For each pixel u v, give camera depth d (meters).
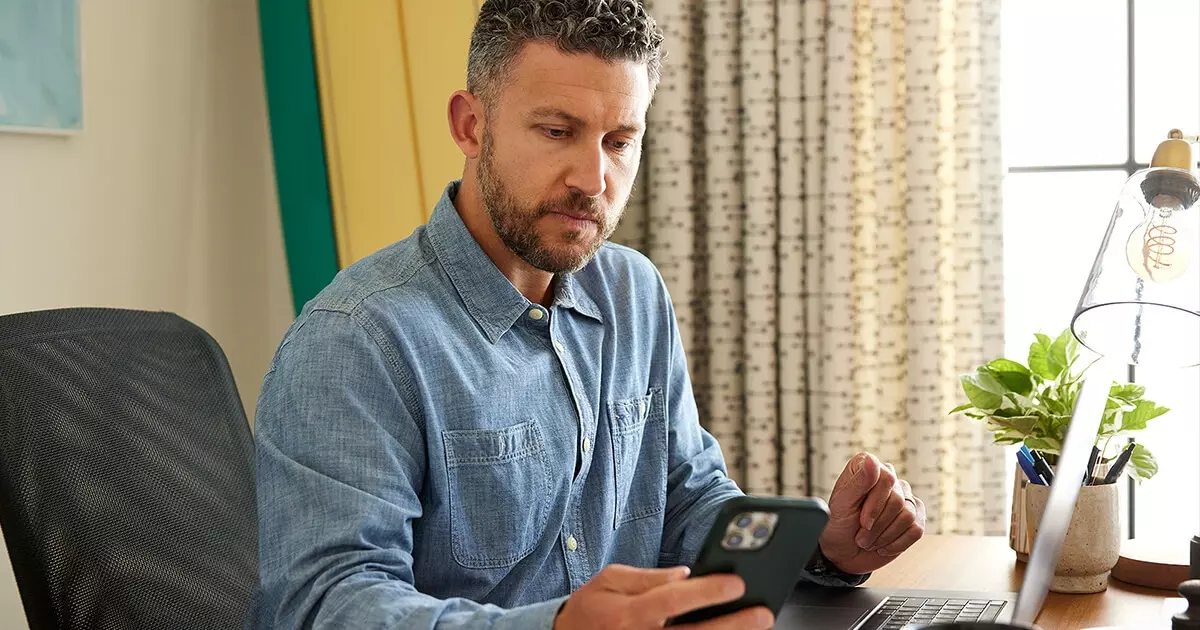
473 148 1.30
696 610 0.83
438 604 0.98
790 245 2.50
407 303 1.23
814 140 2.47
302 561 1.05
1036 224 2.64
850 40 2.42
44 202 1.98
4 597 1.86
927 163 2.41
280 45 2.46
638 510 1.46
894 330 2.49
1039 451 1.49
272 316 2.58
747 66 2.48
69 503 1.25
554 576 1.33
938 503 2.44
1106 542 1.38
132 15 2.17
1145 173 1.21
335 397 1.13
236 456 1.43
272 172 2.57
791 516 0.79
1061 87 2.60
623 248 1.56
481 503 1.23
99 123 2.09
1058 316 2.65
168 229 2.27
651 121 2.54
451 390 1.22
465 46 2.40
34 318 1.33
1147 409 1.47
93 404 1.32
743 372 2.58
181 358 1.45
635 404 1.44
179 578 1.30
